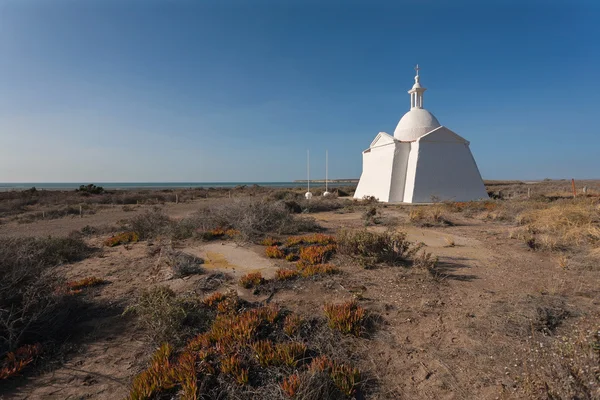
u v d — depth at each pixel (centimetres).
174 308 441
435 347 393
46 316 448
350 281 615
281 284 612
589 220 1005
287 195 2698
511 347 381
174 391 328
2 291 454
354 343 405
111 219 1919
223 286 623
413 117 2795
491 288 572
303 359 361
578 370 273
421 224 1259
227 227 1220
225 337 393
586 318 434
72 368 381
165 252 846
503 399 300
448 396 312
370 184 2866
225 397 317
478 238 1007
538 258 760
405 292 561
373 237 765
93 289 632
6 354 398
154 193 4531
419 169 2455
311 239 972
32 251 704
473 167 2609
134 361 393
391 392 322
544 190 3303
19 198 3309
